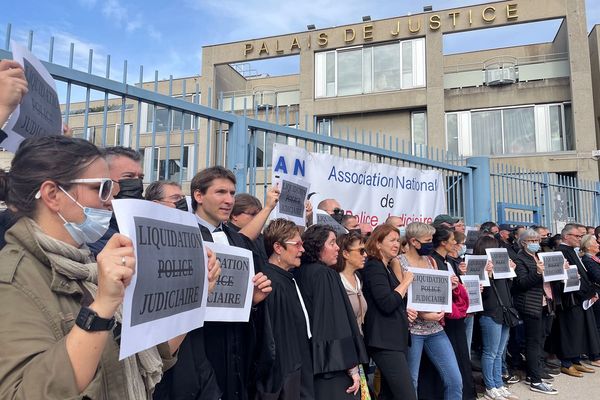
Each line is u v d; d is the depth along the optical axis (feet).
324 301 10.33
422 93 62.59
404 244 14.60
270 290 8.82
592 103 55.67
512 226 25.03
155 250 4.80
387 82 64.69
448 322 14.88
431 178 22.29
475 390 16.70
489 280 16.81
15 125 6.42
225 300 7.95
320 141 17.63
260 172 15.75
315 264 10.97
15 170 4.48
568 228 21.58
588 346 20.65
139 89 11.60
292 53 68.13
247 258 8.47
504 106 60.64
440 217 18.02
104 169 4.76
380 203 19.67
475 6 61.26
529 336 18.30
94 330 3.86
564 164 55.77
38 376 3.65
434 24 62.80
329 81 67.05
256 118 15.07
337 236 12.69
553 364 21.72
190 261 5.52
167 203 8.50
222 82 71.56
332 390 10.04
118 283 3.99
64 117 10.14
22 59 6.71
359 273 13.39
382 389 12.76
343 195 18.17
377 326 11.99
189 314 5.47
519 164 57.72
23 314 3.97
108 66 10.96
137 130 11.75
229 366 8.09
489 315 16.69
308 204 14.55
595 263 20.85
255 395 8.66
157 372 5.45
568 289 19.81
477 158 25.82
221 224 9.60
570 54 57.21
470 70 62.95
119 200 4.47
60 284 4.30
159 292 4.81
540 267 18.21
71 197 4.48
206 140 13.73
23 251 4.29
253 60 69.10
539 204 30.14
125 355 4.18
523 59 62.59
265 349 8.60
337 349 9.96
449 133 62.64
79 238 4.60
